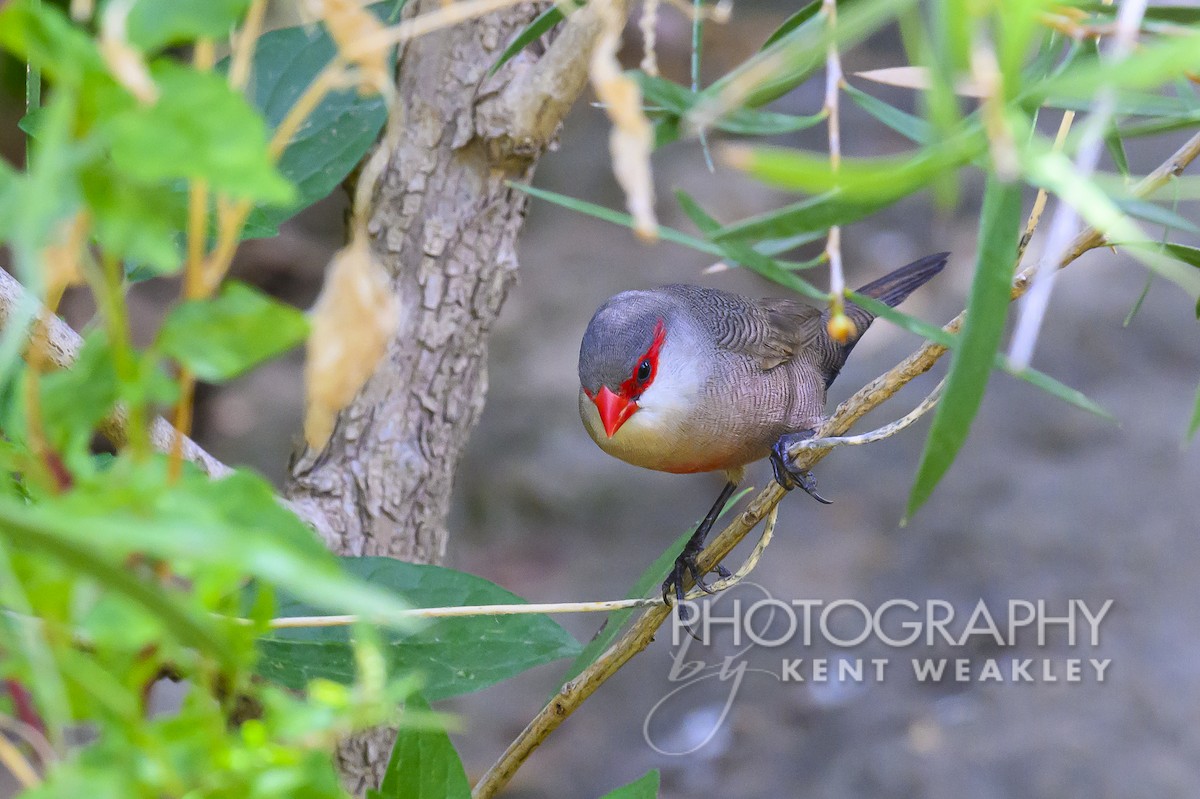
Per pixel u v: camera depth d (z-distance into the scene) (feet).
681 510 53.57
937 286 60.34
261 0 7.55
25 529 6.25
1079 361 55.26
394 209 20.08
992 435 52.75
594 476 54.44
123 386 7.34
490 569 51.49
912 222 64.28
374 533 20.06
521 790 42.75
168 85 6.81
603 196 68.08
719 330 25.23
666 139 12.04
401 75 20.02
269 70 16.85
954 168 7.81
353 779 18.70
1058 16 8.29
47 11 7.27
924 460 8.87
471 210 20.16
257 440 55.67
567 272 63.67
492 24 19.77
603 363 24.39
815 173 6.92
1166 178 12.17
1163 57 6.89
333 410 7.45
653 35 10.32
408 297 20.18
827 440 13.94
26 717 8.38
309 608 13.94
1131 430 52.06
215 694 10.72
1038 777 39.91
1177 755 40.22
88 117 6.98
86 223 7.30
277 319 7.20
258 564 6.56
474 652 14.28
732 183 67.05
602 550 52.13
